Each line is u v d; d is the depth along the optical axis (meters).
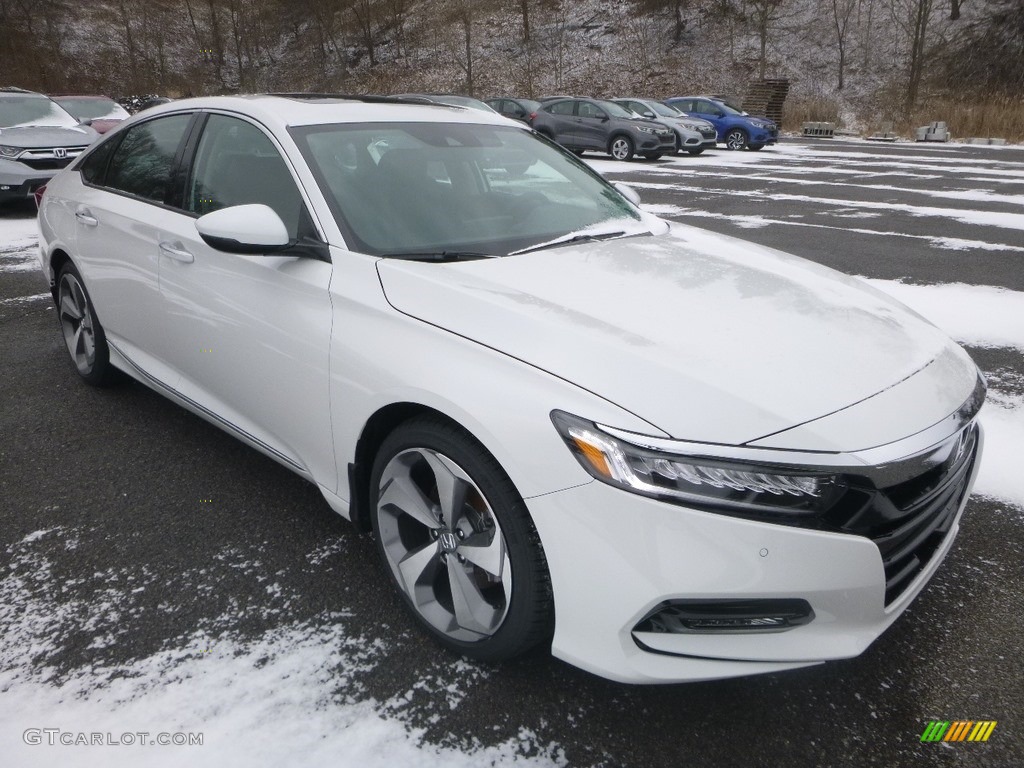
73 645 2.30
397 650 2.29
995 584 2.62
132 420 3.84
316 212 2.63
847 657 1.85
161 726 2.01
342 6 57.62
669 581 1.77
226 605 2.48
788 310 2.32
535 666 2.23
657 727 2.02
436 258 2.54
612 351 1.96
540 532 1.89
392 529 2.40
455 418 2.02
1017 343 5.10
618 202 3.38
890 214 10.30
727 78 41.41
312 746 1.95
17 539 2.83
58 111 11.40
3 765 1.88
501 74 46.12
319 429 2.52
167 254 3.11
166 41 58.81
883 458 1.82
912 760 1.93
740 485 1.74
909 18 40.59
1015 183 13.90
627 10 47.75
